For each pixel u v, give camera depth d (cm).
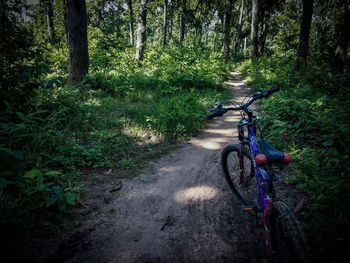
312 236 222
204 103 798
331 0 1594
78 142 432
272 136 484
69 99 555
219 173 383
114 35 1311
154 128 538
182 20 2725
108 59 1169
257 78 1350
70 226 246
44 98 511
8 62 399
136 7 1312
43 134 387
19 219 230
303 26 1078
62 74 945
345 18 921
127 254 217
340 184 266
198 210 287
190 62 1278
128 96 785
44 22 1980
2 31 390
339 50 934
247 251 221
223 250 223
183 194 322
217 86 1093
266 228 183
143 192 323
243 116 273
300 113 525
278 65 1378
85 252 215
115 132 495
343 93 525
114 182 340
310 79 864
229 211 283
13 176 281
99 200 297
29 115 353
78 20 767
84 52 800
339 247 205
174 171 391
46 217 245
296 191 309
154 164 410
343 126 356
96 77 829
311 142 424
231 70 2294
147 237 240
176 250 224
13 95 369
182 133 557
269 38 2917
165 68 1098
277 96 762
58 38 1596
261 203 204
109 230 247
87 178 341
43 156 360
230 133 583
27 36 438
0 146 251
